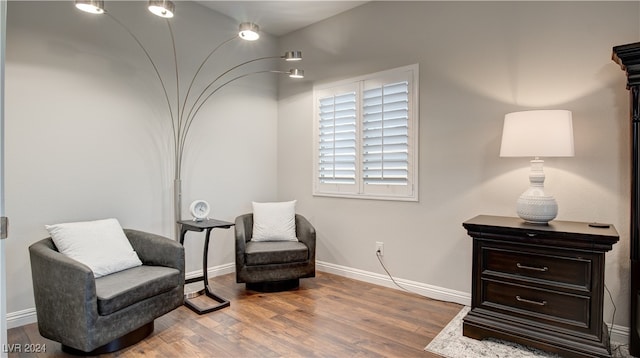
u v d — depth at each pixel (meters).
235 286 3.41
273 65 4.29
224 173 3.80
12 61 2.45
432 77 3.11
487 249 2.32
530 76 2.64
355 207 3.63
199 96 3.56
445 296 3.04
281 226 3.51
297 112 4.14
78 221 2.77
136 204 3.12
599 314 1.97
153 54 3.22
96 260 2.31
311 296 3.13
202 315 2.70
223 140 3.78
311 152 4.00
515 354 2.14
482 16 2.85
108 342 2.02
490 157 2.82
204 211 3.25
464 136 2.94
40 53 2.57
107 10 2.93
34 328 2.47
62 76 2.68
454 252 3.00
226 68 3.80
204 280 3.13
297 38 4.13
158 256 2.57
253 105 4.08
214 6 3.58
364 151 3.53
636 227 2.09
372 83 3.48
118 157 3.00
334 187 3.79
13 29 2.45
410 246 3.25
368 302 2.99
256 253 3.10
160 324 2.55
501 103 2.77
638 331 2.09
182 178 3.44
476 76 2.88
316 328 2.49
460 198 2.96
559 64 2.53
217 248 3.76
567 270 2.06
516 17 2.70
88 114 2.82
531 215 2.28
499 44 2.77
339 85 3.73
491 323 2.27
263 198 4.21
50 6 2.61
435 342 2.29
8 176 2.45
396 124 3.31
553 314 2.10
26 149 2.52
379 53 3.43
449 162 3.02
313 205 4.00
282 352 2.17
